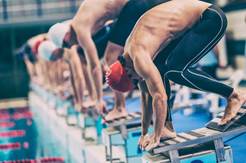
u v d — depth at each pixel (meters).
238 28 47.88
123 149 20.58
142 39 15.00
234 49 49.09
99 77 21.88
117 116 21.31
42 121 44.25
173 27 15.17
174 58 15.34
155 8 15.50
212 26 15.05
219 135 15.37
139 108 33.97
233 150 20.47
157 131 15.16
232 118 15.60
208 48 15.36
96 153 23.61
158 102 14.87
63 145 30.14
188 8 15.23
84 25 21.25
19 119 46.94
